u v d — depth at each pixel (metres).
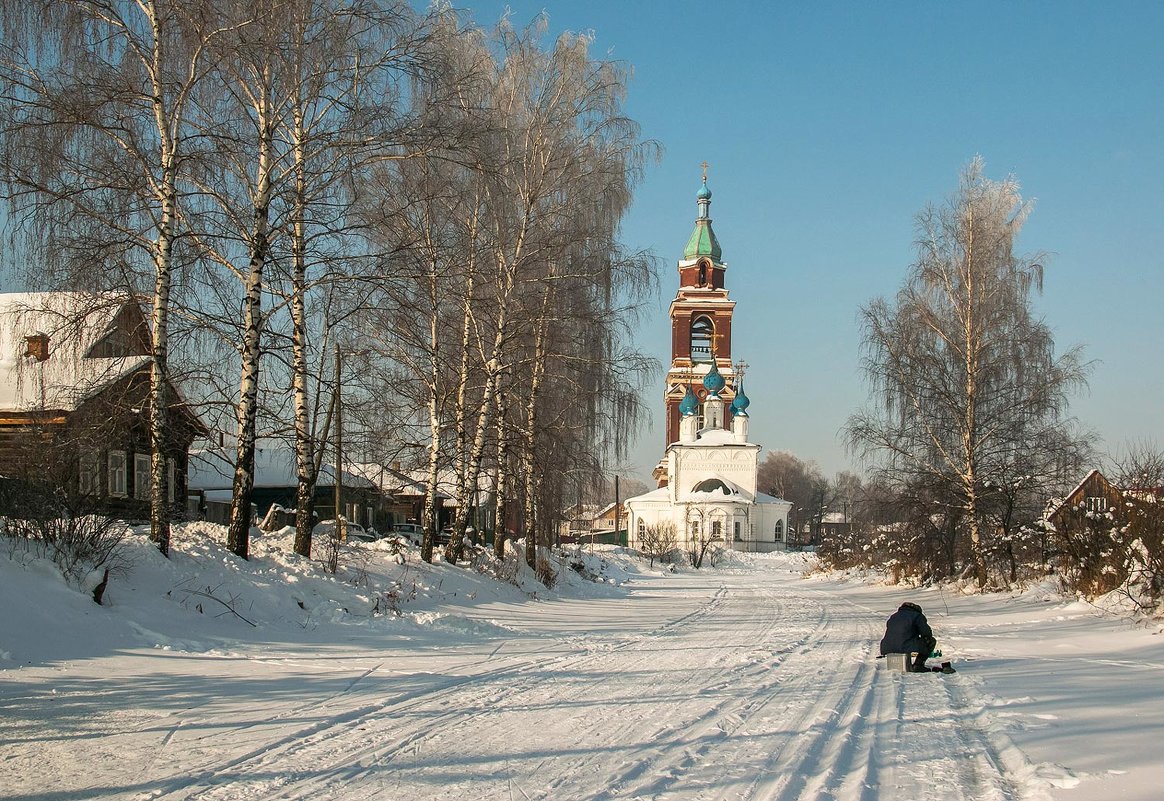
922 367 32.06
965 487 32.22
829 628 23.23
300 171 18.09
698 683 13.16
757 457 100.25
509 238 26.95
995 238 31.81
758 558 88.38
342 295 21.20
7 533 14.46
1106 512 25.02
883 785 7.83
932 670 14.80
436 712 10.46
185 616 14.80
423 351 26.70
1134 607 21.33
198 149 16.61
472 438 30.78
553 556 41.69
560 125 26.92
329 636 16.16
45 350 16.42
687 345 104.56
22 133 14.91
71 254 15.73
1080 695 12.17
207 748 8.54
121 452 27.83
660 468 113.62
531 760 8.37
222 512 46.00
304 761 8.17
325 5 17.34
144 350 18.02
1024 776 8.01
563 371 29.92
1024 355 31.62
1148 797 7.27
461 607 22.89
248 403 18.33
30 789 7.27
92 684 10.88
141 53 15.99
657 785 7.59
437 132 18.03
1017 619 23.84
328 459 29.39
